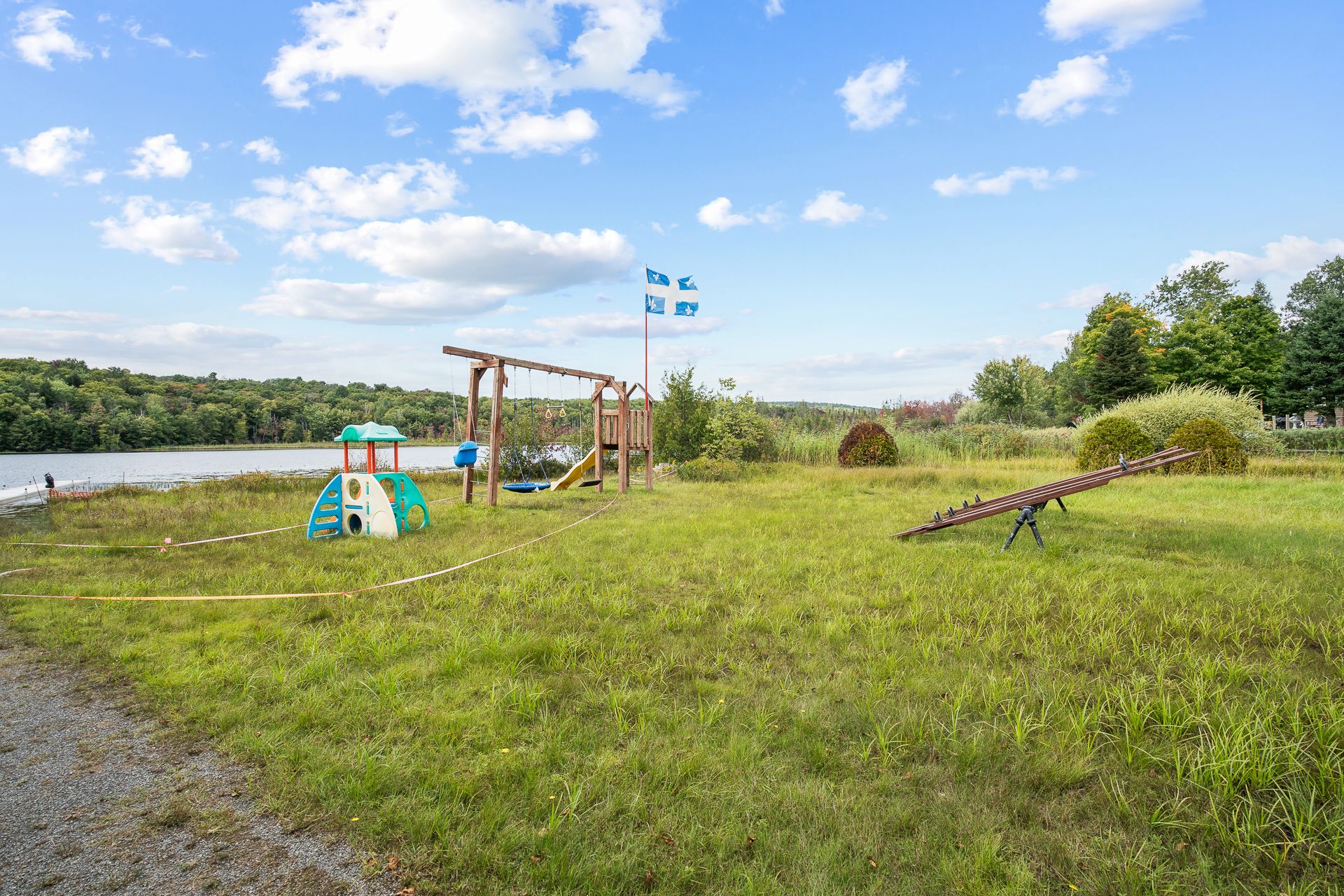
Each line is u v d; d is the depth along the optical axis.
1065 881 2.18
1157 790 2.71
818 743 3.02
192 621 4.94
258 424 51.91
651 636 4.57
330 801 2.63
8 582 6.26
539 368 12.80
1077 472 16.47
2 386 43.22
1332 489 12.30
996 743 3.03
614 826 2.46
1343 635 4.29
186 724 3.32
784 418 29.44
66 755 3.04
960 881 2.14
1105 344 36.38
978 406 36.69
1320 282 53.50
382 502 8.64
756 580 6.10
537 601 5.40
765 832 2.42
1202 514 9.69
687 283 16.42
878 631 4.55
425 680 3.77
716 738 3.11
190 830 2.48
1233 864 2.27
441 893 2.13
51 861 2.29
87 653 4.29
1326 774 2.68
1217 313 44.03
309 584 6.00
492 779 2.77
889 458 19.92
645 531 8.71
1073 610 4.96
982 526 9.00
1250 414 19.41
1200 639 4.37
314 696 3.55
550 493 14.41
